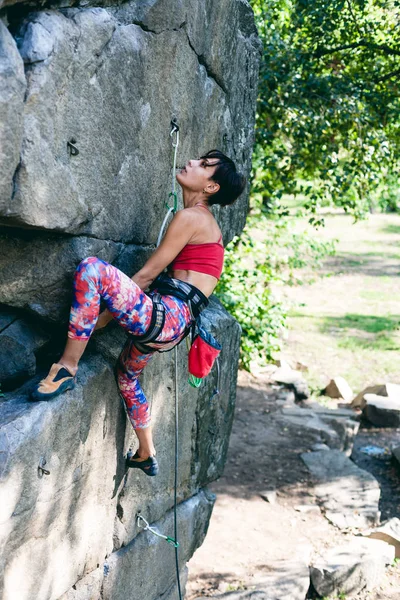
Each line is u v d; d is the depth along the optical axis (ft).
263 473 27.22
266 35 28.58
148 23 11.59
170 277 11.81
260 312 37.83
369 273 68.44
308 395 36.73
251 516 24.22
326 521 24.39
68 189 9.99
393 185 38.19
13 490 9.58
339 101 28.66
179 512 16.61
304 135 29.14
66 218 10.05
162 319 11.00
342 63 30.55
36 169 9.21
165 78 12.45
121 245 12.09
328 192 32.71
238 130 17.06
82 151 10.27
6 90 8.29
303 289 60.85
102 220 11.18
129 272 12.54
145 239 12.91
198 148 14.67
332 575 20.98
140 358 12.03
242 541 22.68
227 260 36.06
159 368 14.35
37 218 9.43
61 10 9.85
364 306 55.98
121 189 11.60
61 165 9.78
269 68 28.12
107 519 13.15
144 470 13.39
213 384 17.01
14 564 10.12
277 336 42.75
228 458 28.27
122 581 14.06
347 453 30.94
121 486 13.57
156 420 14.65
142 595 15.16
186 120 13.71
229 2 14.87
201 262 11.77
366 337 47.78
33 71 8.99
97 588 13.14
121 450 13.19
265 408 33.47
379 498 26.53
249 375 38.01
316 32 27.81
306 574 20.65
